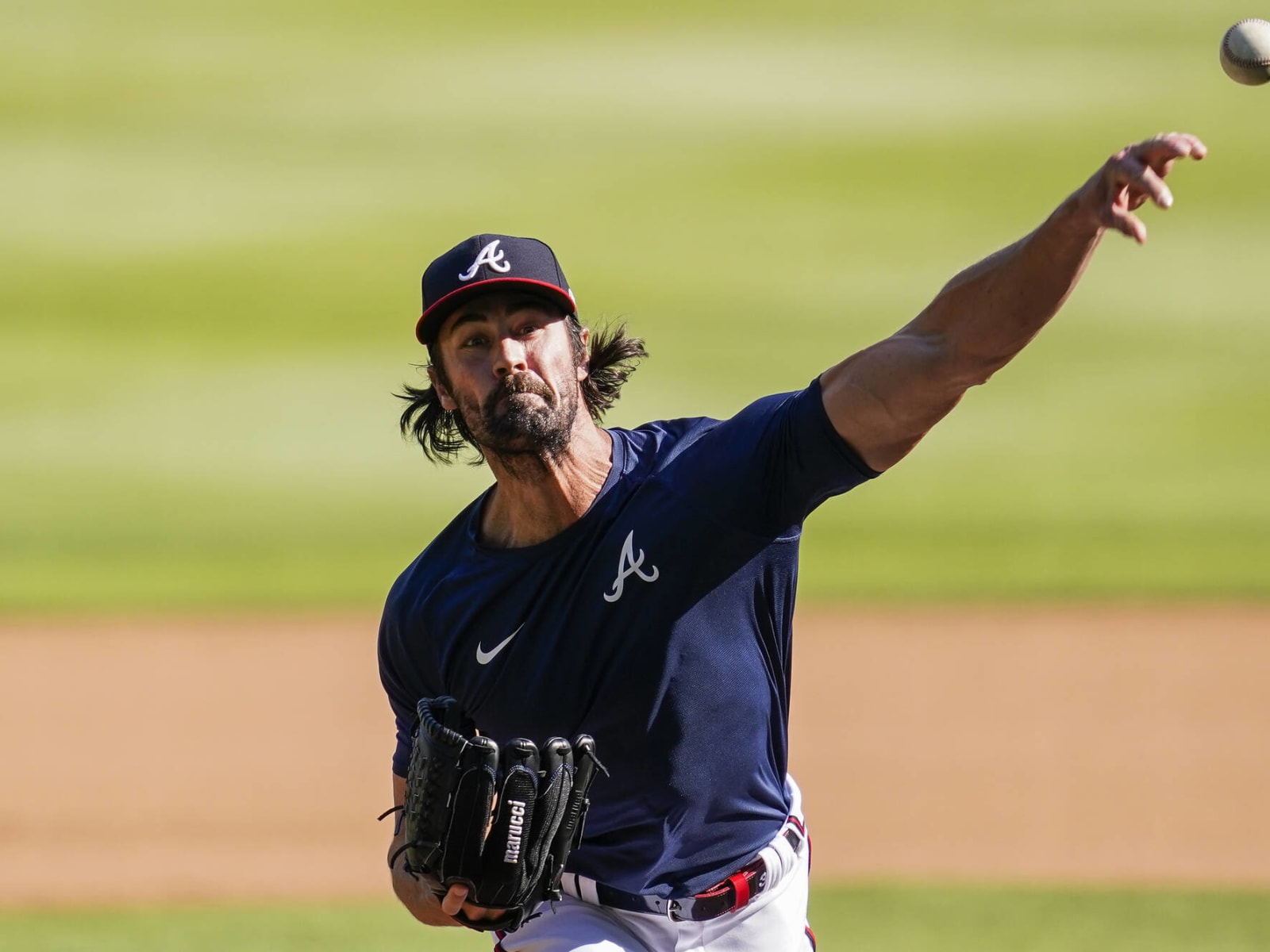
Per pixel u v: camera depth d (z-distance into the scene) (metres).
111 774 37.31
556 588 13.66
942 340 12.22
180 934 26.42
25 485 63.03
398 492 62.53
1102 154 105.00
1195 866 30.33
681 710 13.62
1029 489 61.09
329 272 90.12
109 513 59.75
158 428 69.94
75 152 107.31
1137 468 63.19
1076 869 30.25
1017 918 26.52
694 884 14.38
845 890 28.61
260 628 48.47
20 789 36.16
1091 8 134.00
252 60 123.12
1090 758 37.25
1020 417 69.81
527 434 13.29
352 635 47.78
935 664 44.00
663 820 14.09
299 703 42.25
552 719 13.80
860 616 48.38
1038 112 112.69
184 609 50.12
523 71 121.75
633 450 14.04
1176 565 52.44
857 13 134.38
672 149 107.81
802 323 81.44
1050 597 49.84
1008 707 40.69
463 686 14.14
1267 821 33.19
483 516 14.39
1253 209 96.69
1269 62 12.28
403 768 15.59
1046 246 11.51
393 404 72.94
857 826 33.34
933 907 27.22
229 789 36.31
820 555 54.66
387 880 30.53
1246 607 48.41
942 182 101.62
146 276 89.81
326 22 131.88
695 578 13.43
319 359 78.69
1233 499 59.25
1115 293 85.81
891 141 108.44
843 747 38.38
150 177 104.12
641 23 132.50
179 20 131.12
